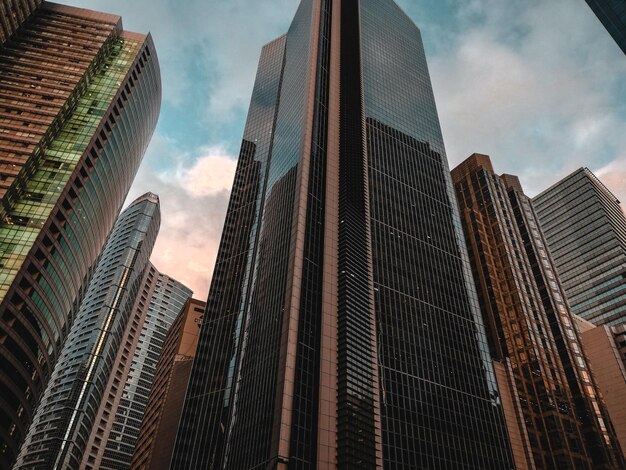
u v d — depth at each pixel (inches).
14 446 3754.9
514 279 5246.1
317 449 2667.3
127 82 5521.7
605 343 5221.5
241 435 3095.5
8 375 3609.7
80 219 4507.9
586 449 4188.0
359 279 3558.1
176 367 5064.0
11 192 4035.4
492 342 4911.4
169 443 4367.6
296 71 5457.7
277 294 3501.5
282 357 3019.2
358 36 5890.8
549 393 4291.3
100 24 5866.1
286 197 4158.5
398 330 3555.6
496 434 3526.1
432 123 5816.9
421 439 3085.6
